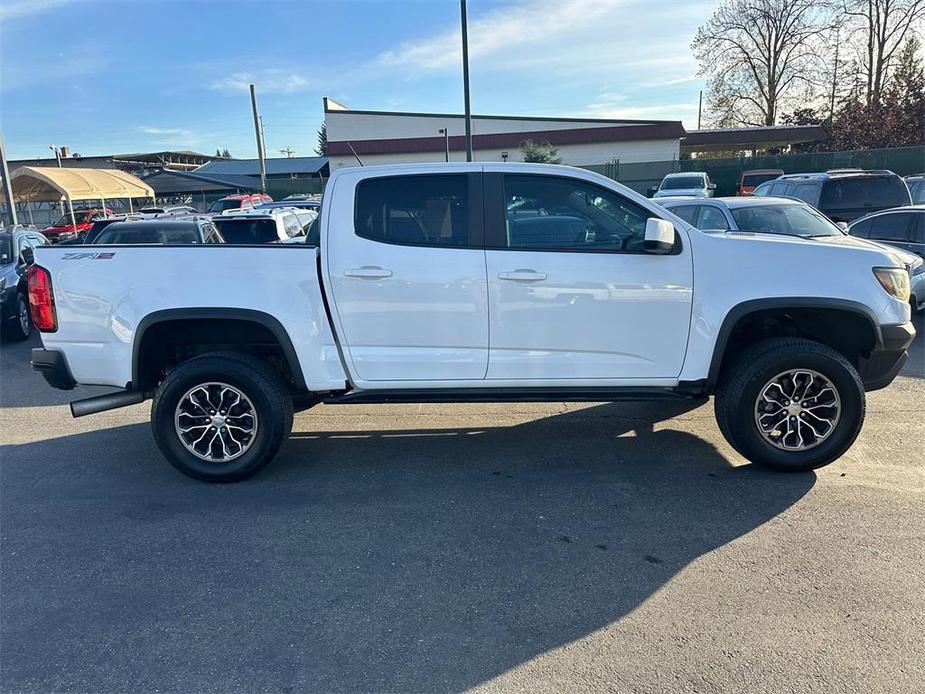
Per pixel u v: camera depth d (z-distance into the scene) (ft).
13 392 23.67
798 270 13.82
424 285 13.97
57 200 118.93
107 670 8.85
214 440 14.67
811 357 13.64
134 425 19.42
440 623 9.71
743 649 8.94
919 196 45.21
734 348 15.39
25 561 11.66
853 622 9.43
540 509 13.23
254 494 14.26
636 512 12.96
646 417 18.61
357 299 14.08
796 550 11.37
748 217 28.84
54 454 17.03
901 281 14.08
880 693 8.07
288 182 141.08
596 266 13.84
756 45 145.38
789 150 150.61
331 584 10.76
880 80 135.03
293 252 14.11
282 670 8.79
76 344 14.48
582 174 14.14
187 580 10.96
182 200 164.25
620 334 14.08
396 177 14.19
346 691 8.39
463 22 59.57
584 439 17.03
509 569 11.10
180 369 14.35
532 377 14.34
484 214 14.08
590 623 9.62
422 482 14.69
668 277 13.84
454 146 140.36
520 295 13.93
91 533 12.64
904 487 13.70
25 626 9.84
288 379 16.26
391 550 11.78
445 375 14.40
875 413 18.39
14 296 32.91
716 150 161.68
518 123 139.74
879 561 10.96
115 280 14.19
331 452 16.67
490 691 8.33
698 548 11.57
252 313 14.07
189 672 8.78
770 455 14.11
